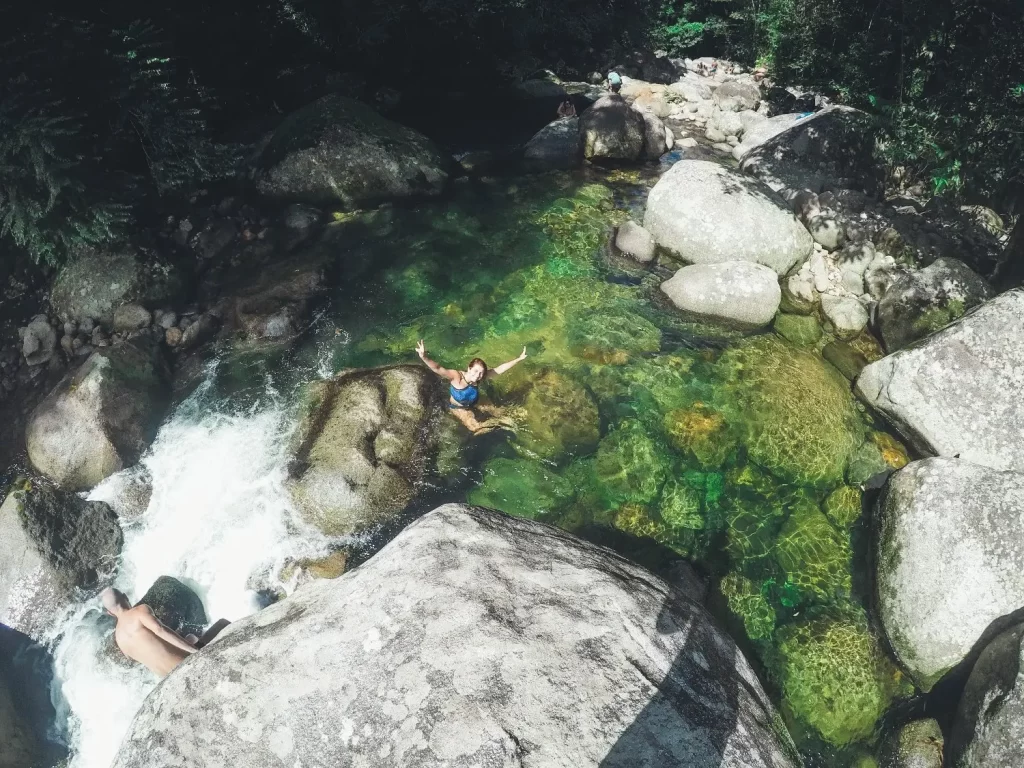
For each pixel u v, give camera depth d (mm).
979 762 5434
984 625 6309
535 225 12336
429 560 5199
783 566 7426
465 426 8602
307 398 8844
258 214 12211
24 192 9883
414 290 10812
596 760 4195
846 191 12438
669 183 11703
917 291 9961
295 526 7555
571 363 9555
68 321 9805
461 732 4281
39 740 6168
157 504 7914
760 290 10133
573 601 5055
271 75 15859
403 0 17016
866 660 6688
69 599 7008
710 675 4883
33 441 8070
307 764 4363
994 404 8172
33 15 10195
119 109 11016
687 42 21344
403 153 12984
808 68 18219
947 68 13344
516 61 18625
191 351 9766
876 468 8250
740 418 8836
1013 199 11875
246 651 4883
